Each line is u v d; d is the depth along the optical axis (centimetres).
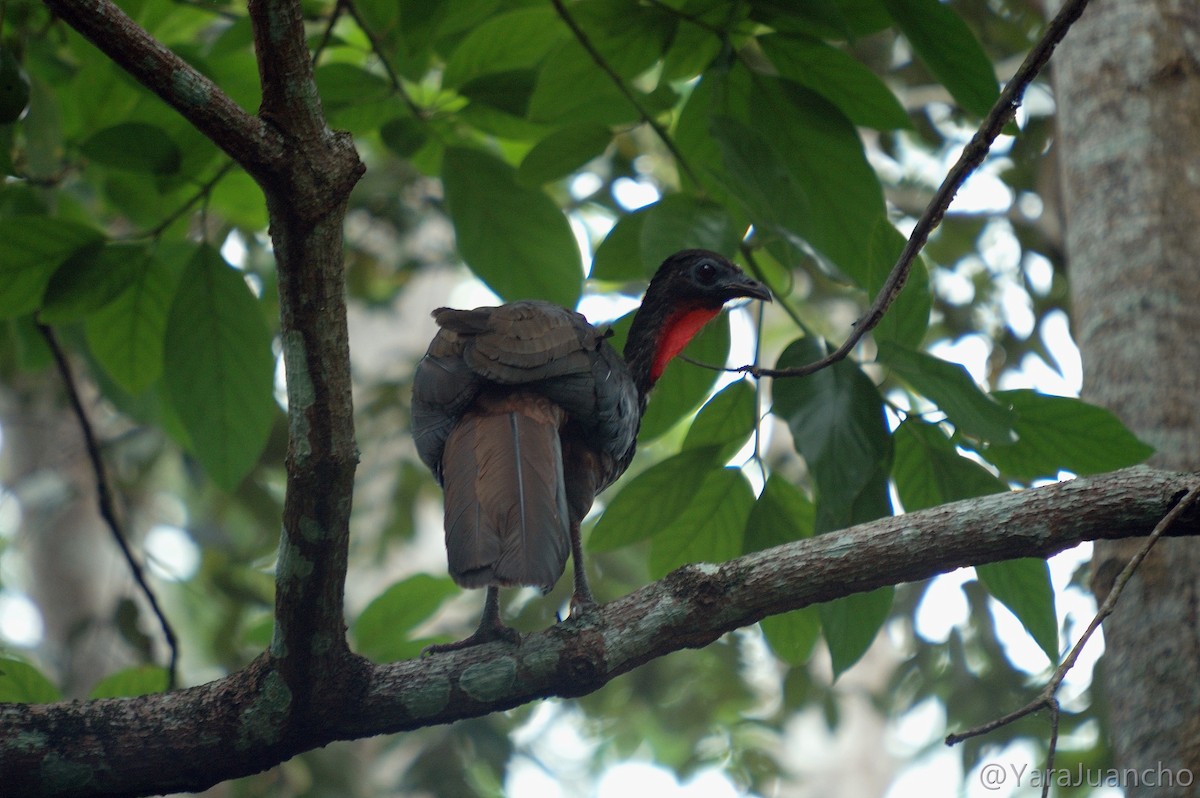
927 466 895
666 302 1059
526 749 2045
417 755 1861
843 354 768
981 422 775
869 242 861
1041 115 1673
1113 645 899
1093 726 1612
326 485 688
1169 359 948
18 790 737
